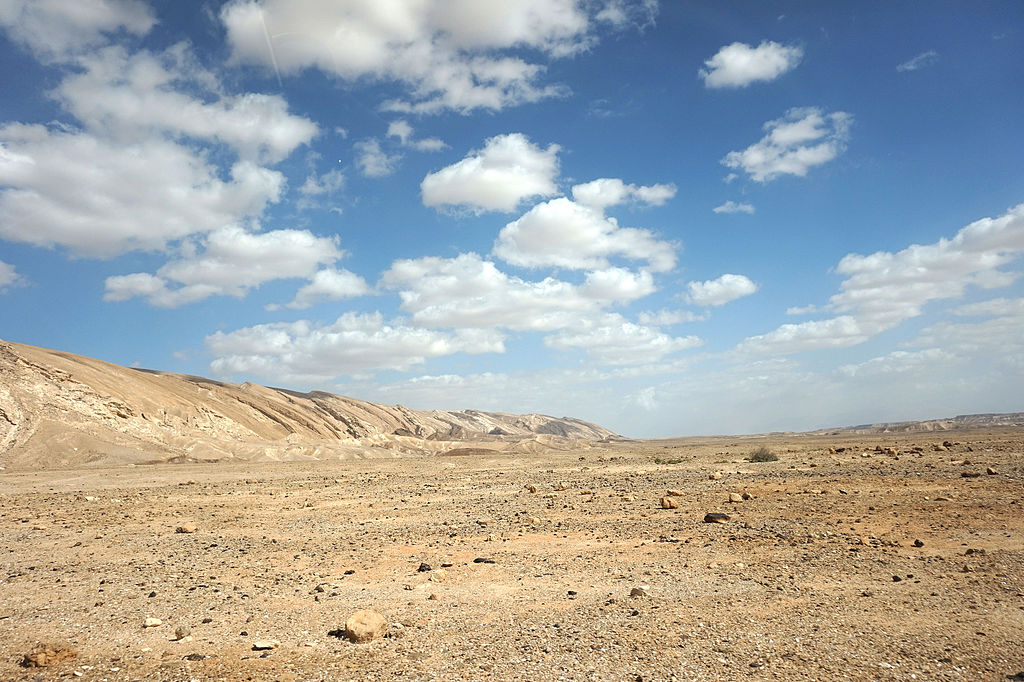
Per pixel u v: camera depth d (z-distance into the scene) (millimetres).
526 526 18875
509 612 10781
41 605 11914
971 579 11586
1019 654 8203
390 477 36938
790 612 10219
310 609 11383
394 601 11742
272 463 57812
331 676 8016
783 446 59969
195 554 16609
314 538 18516
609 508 21359
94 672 8328
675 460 39812
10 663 8766
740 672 7859
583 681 7688
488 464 46094
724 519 18062
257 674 8133
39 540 19156
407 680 7832
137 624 10609
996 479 22453
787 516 18281
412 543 17203
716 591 11570
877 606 10359
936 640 8773
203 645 9438
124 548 17656
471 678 7859
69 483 39219
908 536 15289
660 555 14664
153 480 39969
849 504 19547
